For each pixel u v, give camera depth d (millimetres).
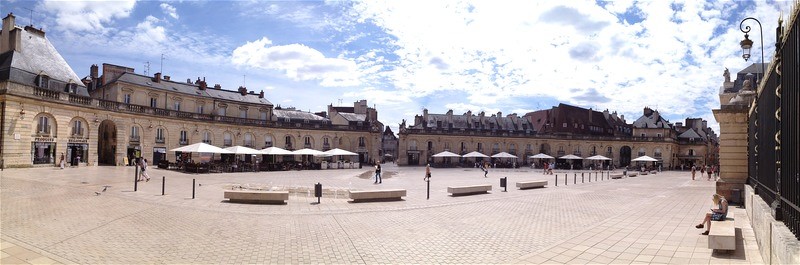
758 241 9555
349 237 11312
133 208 14945
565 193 24062
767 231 7676
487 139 79250
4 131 31719
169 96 54188
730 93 22953
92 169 34469
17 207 13922
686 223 13578
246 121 59562
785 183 6895
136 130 45656
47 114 35438
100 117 40875
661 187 29469
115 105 42812
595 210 16797
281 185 27797
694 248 9945
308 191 22906
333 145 70188
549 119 87688
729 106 18234
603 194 23609
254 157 59625
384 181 34188
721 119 18438
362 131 73312
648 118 91062
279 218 14094
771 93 8781
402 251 9867
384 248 10141
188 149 38844
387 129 126438
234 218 13859
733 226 10156
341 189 24250
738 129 18125
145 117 46438
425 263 8891
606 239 11133
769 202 9172
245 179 32312
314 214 15062
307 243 10562
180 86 57156
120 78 49312
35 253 8953
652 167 81875
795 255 5184
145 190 20781
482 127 85000
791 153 6355
